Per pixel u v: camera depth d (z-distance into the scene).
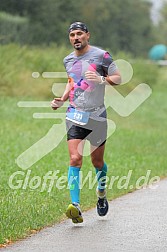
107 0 106.94
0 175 19.88
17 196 17.05
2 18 76.12
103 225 14.81
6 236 13.45
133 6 116.62
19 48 48.03
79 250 12.72
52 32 87.19
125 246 13.05
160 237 13.80
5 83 42.91
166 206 16.92
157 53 90.69
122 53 58.44
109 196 18.17
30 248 12.84
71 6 91.56
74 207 14.29
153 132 34.28
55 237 13.70
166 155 26.78
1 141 26.81
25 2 85.75
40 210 15.66
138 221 15.20
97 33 103.12
